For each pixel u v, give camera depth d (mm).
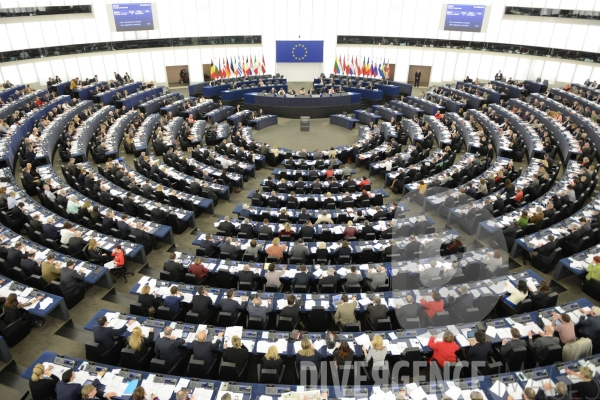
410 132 26047
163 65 39938
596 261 10953
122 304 11406
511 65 38844
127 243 12703
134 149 22250
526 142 22359
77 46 34750
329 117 32844
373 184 20047
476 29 35438
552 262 12266
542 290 9945
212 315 10289
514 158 21312
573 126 22234
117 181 17344
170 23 37781
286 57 41188
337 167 20797
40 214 13930
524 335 8812
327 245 12617
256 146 23000
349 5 39188
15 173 19203
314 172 18922
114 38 36344
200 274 11258
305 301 10078
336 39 40750
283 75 42500
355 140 27344
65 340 10055
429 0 37438
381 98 34094
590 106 26359
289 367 9047
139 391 6910
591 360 7770
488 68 40000
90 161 21844
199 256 12227
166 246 14359
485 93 30844
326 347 8602
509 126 23578
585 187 16188
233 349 8008
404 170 19078
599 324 8695
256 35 40312
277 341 8742
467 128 24500
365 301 10094
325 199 16109
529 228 13297
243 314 10344
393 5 38375
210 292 10414
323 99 32062
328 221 14203
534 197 16047
